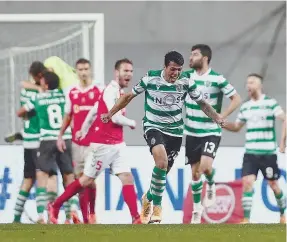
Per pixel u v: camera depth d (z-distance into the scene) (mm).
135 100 43969
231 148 43594
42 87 43719
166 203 43281
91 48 44219
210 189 42125
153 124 35156
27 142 43750
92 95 43031
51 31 44844
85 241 26406
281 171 43531
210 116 35250
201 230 29109
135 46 44188
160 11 44188
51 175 43500
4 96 44500
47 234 27969
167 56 34219
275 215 43625
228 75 44219
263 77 44000
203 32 44281
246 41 44281
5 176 43750
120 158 40031
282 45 44219
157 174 35031
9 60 44594
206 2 44281
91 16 44438
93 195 41406
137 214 39938
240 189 43531
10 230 29328
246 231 28719
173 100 34750
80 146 43000
